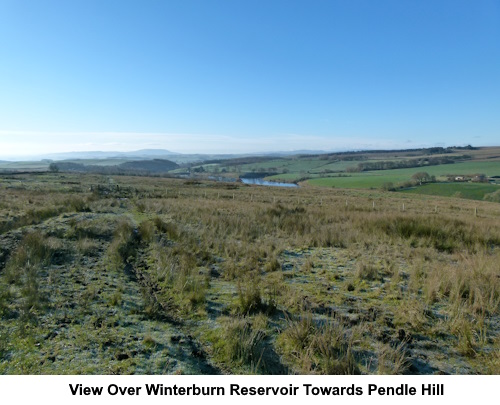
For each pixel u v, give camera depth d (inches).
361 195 1670.8
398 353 150.6
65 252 306.2
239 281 239.5
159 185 1825.8
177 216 585.0
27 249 289.7
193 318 186.4
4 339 147.9
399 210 829.8
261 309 197.2
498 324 185.8
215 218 541.3
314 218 585.3
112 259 290.2
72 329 163.6
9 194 924.6
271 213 636.7
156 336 163.0
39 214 551.2
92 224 440.5
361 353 155.3
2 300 191.6
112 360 140.4
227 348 151.7
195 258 304.2
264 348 154.7
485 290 222.1
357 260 319.3
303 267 290.8
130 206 769.6
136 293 221.3
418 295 226.2
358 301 215.6
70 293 209.9
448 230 448.5
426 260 325.7
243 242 379.9
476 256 322.3
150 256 318.7
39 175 2418.8
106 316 180.1
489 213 955.3
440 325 182.2
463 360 152.9
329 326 172.6
